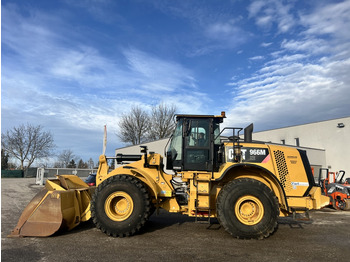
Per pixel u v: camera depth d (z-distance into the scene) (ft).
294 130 95.45
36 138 146.41
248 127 21.30
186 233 18.49
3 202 32.55
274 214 17.08
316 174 81.46
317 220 25.07
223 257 13.73
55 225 16.78
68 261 12.78
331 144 85.66
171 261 13.02
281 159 18.89
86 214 19.06
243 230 16.90
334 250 15.17
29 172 123.85
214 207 18.83
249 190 17.25
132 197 17.58
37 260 12.85
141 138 127.24
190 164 19.38
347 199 33.47
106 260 13.00
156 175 19.60
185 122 20.01
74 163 181.78
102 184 17.97
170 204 19.47
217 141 20.13
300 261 13.33
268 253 14.47
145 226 20.58
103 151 21.70
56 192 17.25
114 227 17.15
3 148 141.59
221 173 18.34
